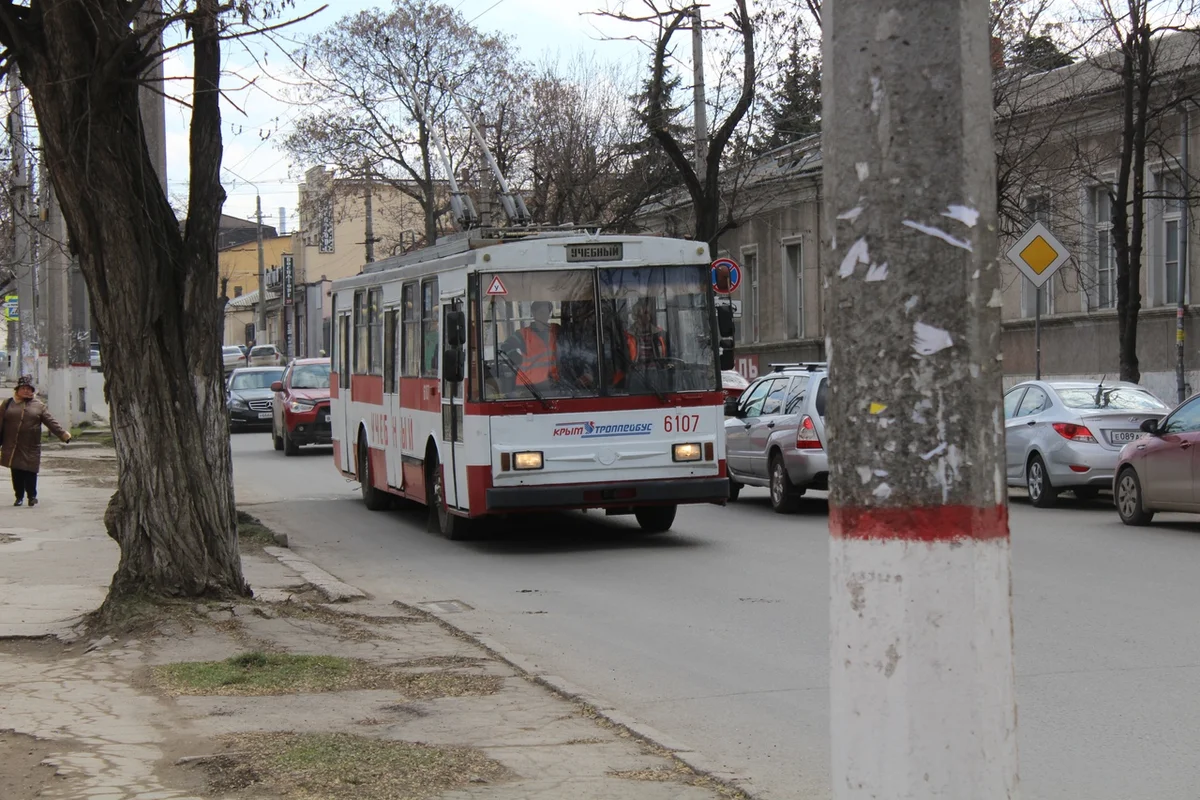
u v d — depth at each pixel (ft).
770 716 23.94
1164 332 89.81
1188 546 45.57
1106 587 37.17
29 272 120.26
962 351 8.44
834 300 8.72
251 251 363.76
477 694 24.95
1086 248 94.43
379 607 35.60
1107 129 92.38
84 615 32.14
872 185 8.54
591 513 60.29
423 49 156.25
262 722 22.59
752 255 144.56
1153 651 28.60
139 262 31.30
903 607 8.48
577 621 34.12
